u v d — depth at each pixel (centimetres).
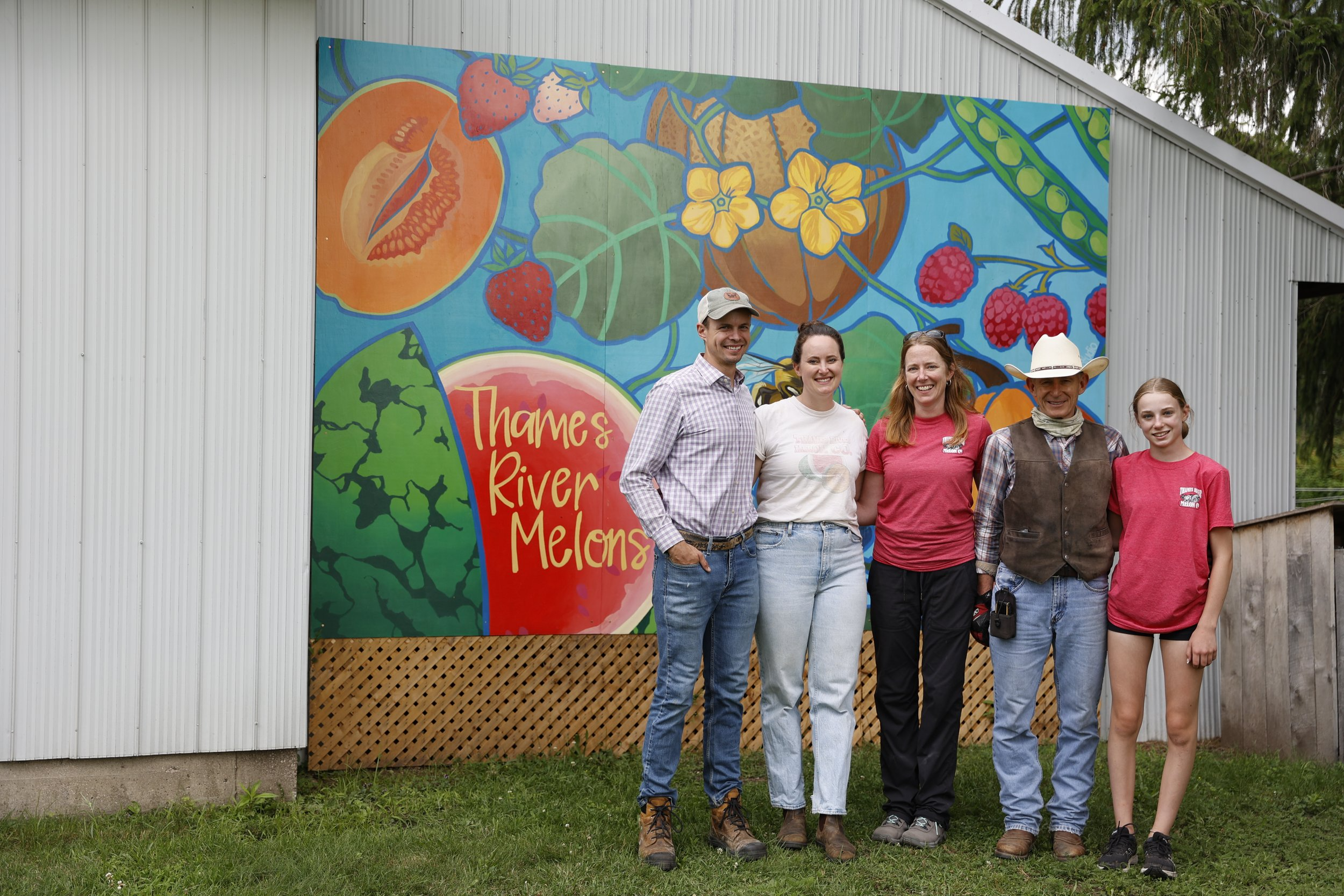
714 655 359
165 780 401
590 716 507
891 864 352
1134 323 571
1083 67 570
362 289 473
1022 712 368
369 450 473
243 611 405
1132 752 358
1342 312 870
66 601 389
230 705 404
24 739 385
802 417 370
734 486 350
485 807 409
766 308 517
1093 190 554
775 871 340
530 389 490
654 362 503
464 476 482
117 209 395
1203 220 579
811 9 550
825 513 364
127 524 395
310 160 414
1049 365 361
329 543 470
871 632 536
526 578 487
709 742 364
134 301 396
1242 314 583
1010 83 571
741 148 514
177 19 400
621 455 498
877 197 529
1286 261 587
